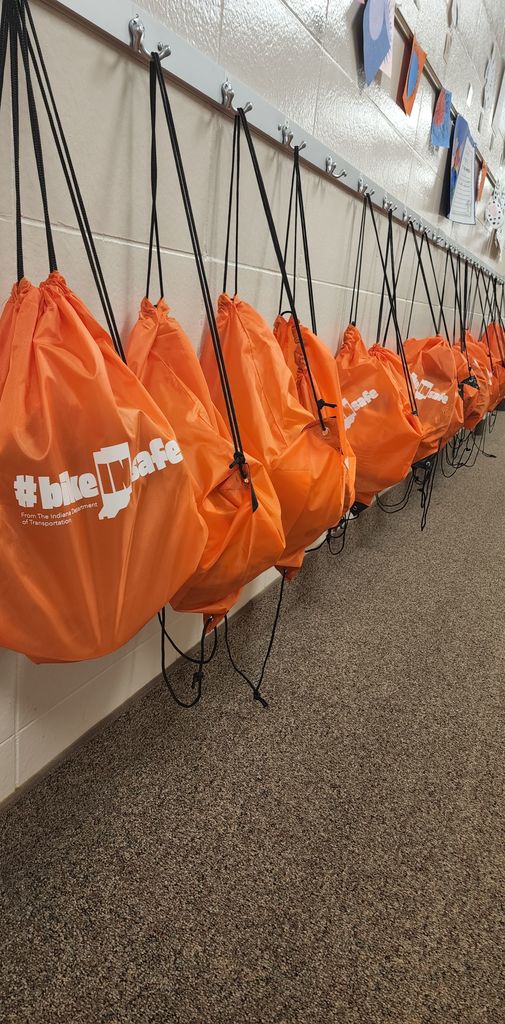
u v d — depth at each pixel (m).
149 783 1.09
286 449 1.06
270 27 1.14
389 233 1.81
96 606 0.73
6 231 0.73
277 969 0.82
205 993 0.78
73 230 0.83
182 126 0.97
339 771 1.16
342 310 1.79
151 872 0.93
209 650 1.49
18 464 0.63
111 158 0.86
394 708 1.35
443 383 1.99
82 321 0.72
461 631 1.70
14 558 0.66
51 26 0.72
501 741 1.28
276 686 1.39
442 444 2.34
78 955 0.81
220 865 0.95
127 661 1.23
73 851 0.95
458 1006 0.79
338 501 1.15
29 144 0.73
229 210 1.14
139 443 0.72
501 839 1.04
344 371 1.63
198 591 0.91
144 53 0.84
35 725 1.01
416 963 0.84
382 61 1.62
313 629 1.64
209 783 1.10
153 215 0.90
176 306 1.08
